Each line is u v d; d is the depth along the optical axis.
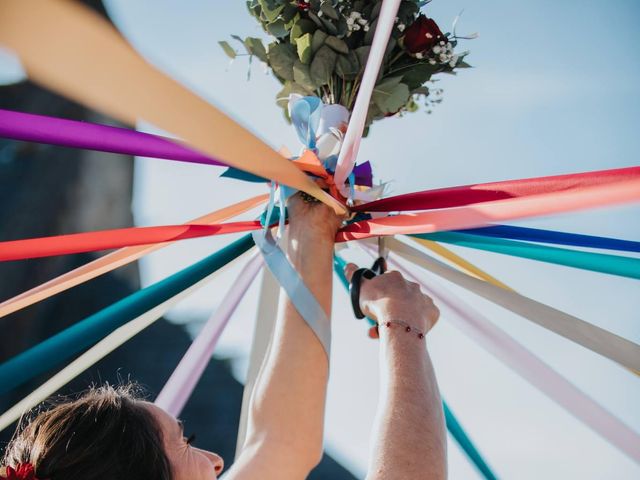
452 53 1.95
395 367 1.36
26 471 1.19
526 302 1.80
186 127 1.03
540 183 1.40
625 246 1.75
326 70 1.88
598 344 1.72
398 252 1.95
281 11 1.94
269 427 1.40
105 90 0.87
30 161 9.16
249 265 2.06
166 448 1.31
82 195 8.90
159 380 7.45
